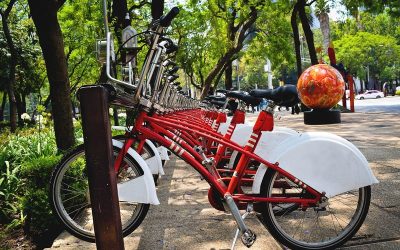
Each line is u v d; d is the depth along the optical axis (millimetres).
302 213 3395
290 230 3029
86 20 15883
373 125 9633
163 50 2996
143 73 2850
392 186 4055
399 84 56188
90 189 2191
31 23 17250
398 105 21469
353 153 2729
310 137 2764
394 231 2941
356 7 15648
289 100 2779
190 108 6902
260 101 3500
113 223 2182
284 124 11617
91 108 2164
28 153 5285
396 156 5469
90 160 2176
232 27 20422
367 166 2721
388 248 2676
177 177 5305
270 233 2826
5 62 17188
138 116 2988
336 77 9719
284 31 21781
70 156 2896
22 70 18734
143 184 2828
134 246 2936
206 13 19203
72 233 2908
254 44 23969
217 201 2908
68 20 16016
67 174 3539
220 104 5699
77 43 19125
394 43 42469
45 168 4105
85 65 23641
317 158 2723
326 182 2723
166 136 3016
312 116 10617
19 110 23516
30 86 20922
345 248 2721
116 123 8523
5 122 20344
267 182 2729
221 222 3379
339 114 10641
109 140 2199
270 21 21422
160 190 4609
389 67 48438
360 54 41469
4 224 4133
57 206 2902
